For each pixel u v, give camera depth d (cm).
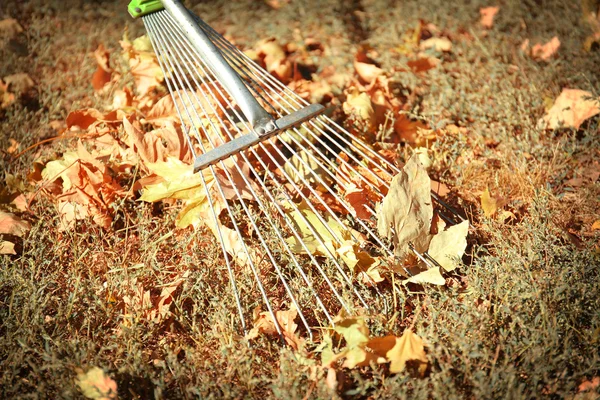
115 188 105
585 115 115
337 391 82
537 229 97
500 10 144
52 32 143
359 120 116
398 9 145
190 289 94
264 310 93
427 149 114
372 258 94
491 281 91
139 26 145
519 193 108
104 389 80
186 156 108
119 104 122
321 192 107
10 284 94
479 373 79
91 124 116
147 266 97
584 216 104
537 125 117
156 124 117
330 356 82
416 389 79
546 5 143
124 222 105
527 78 126
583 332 86
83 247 101
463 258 98
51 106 125
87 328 91
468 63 131
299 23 146
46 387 82
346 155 110
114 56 136
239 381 85
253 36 143
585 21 137
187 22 118
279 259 98
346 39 140
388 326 88
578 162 112
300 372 83
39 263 97
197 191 102
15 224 100
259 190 104
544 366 81
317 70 136
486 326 86
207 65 115
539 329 84
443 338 86
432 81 128
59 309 90
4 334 90
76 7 150
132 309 91
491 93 124
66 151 112
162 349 90
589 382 81
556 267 92
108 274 96
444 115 122
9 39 139
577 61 128
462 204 107
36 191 105
